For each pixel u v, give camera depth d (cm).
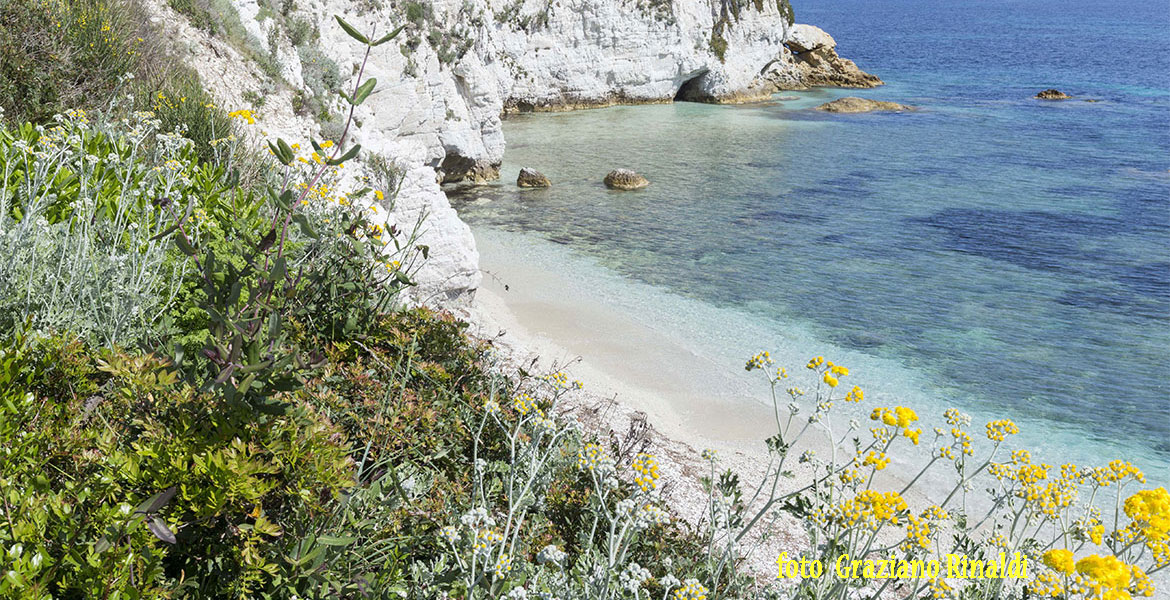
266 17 2134
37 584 302
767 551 951
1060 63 11006
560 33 6300
